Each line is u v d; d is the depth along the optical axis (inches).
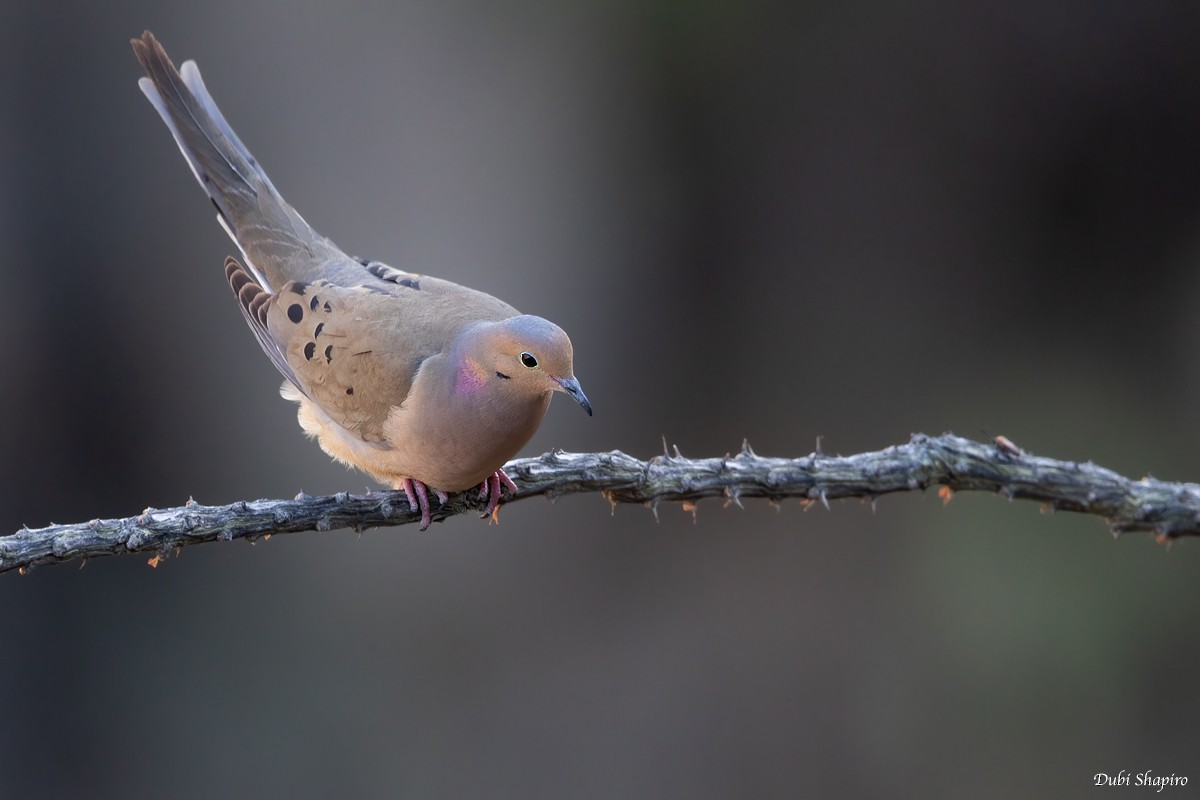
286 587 537.3
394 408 299.7
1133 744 523.2
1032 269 631.2
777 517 594.6
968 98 613.3
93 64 516.4
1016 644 544.4
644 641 574.9
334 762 528.7
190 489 540.4
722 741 560.1
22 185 517.3
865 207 627.5
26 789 517.3
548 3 552.7
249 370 531.5
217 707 528.4
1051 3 591.5
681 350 619.8
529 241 570.3
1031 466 234.5
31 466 530.6
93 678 524.4
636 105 593.0
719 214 618.8
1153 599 533.3
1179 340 616.7
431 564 546.9
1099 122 612.7
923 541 575.2
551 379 280.4
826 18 596.1
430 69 542.9
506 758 543.8
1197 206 613.3
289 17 524.4
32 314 523.2
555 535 567.8
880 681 561.0
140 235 525.7
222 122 368.8
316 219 540.7
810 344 633.6
